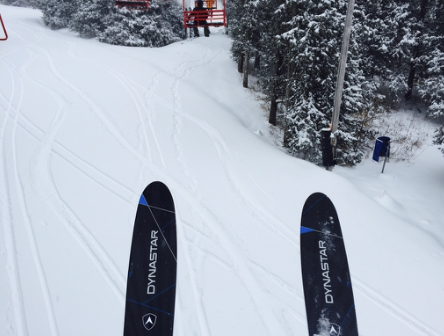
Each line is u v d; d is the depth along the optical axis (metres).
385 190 8.15
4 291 3.68
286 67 11.20
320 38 8.79
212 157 7.41
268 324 3.60
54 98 9.31
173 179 6.25
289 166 7.57
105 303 3.63
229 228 5.11
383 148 8.72
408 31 13.80
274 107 12.32
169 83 12.20
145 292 3.08
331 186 6.63
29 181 5.66
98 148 6.97
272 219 5.47
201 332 3.46
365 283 4.27
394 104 15.56
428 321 3.78
